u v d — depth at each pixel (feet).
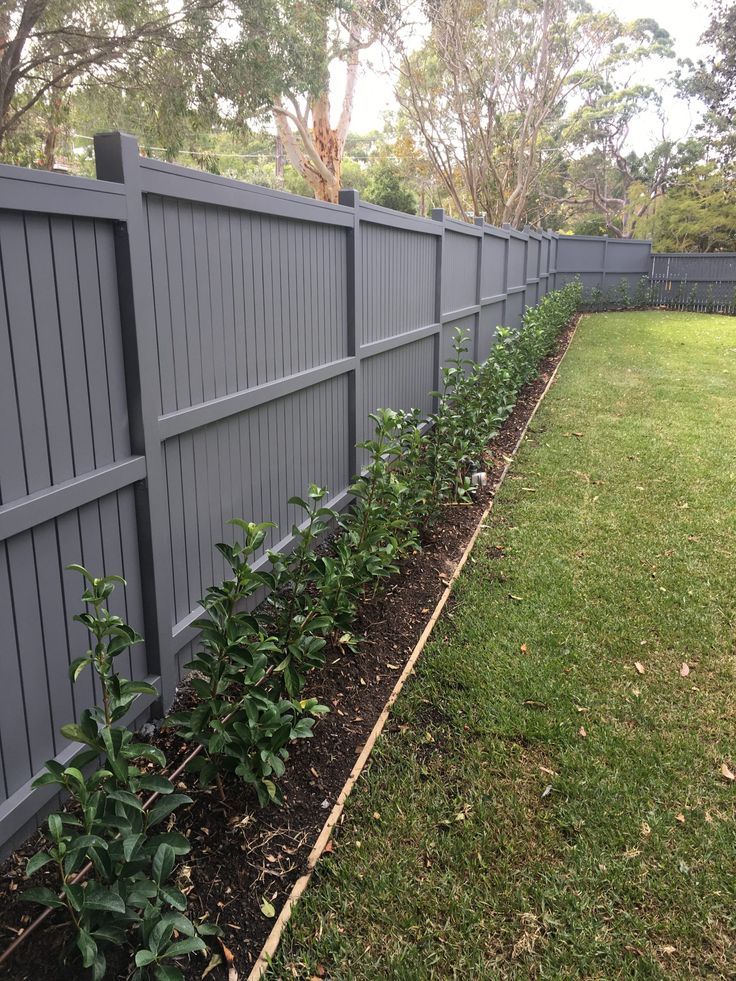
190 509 9.09
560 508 16.22
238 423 10.21
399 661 10.44
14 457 6.16
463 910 6.44
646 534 14.74
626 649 10.68
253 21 41.06
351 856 6.97
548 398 27.76
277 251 11.05
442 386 22.31
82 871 6.40
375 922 6.33
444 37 61.00
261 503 11.14
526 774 8.14
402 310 18.08
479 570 13.19
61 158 62.39
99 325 7.14
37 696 6.64
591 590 12.43
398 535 14.07
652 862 6.97
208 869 6.73
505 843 7.15
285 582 9.75
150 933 5.42
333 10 48.91
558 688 9.70
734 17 94.22
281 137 63.82
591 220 132.98
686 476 18.28
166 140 45.16
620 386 29.96
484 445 19.01
